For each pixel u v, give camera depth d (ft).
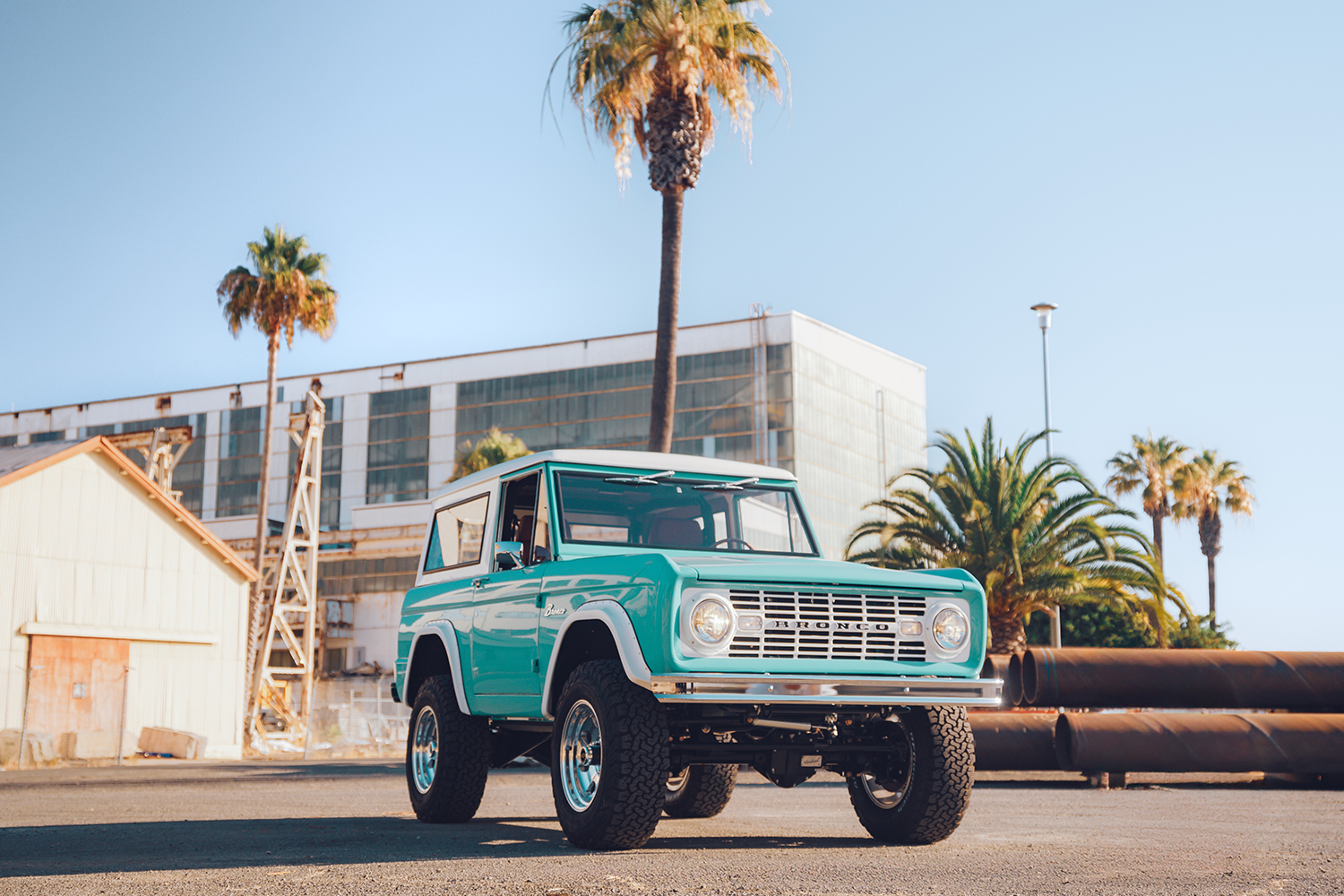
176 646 103.96
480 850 22.88
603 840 22.33
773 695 21.68
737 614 22.04
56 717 94.68
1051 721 55.83
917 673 23.34
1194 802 42.63
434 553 31.91
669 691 21.22
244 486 283.79
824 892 17.04
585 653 24.84
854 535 99.40
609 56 79.82
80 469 98.37
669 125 80.02
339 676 199.00
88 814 35.47
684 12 79.25
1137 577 93.61
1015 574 90.94
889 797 25.84
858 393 247.50
